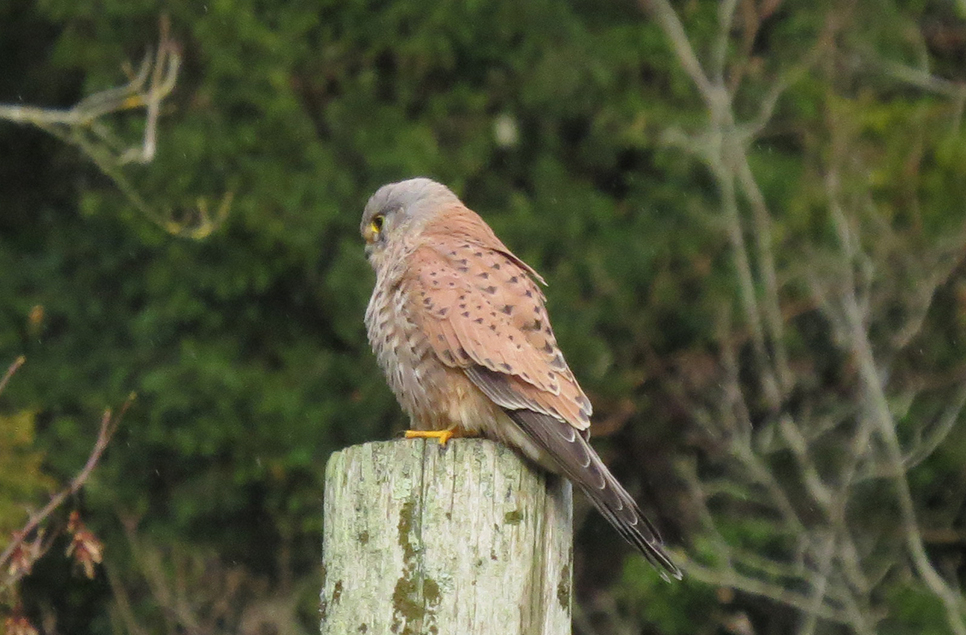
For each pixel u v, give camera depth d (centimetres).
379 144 1539
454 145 1566
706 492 1318
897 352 1388
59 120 945
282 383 1495
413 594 472
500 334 579
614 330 1518
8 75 1748
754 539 1393
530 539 481
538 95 1561
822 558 1207
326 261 1531
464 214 650
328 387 1507
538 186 1561
